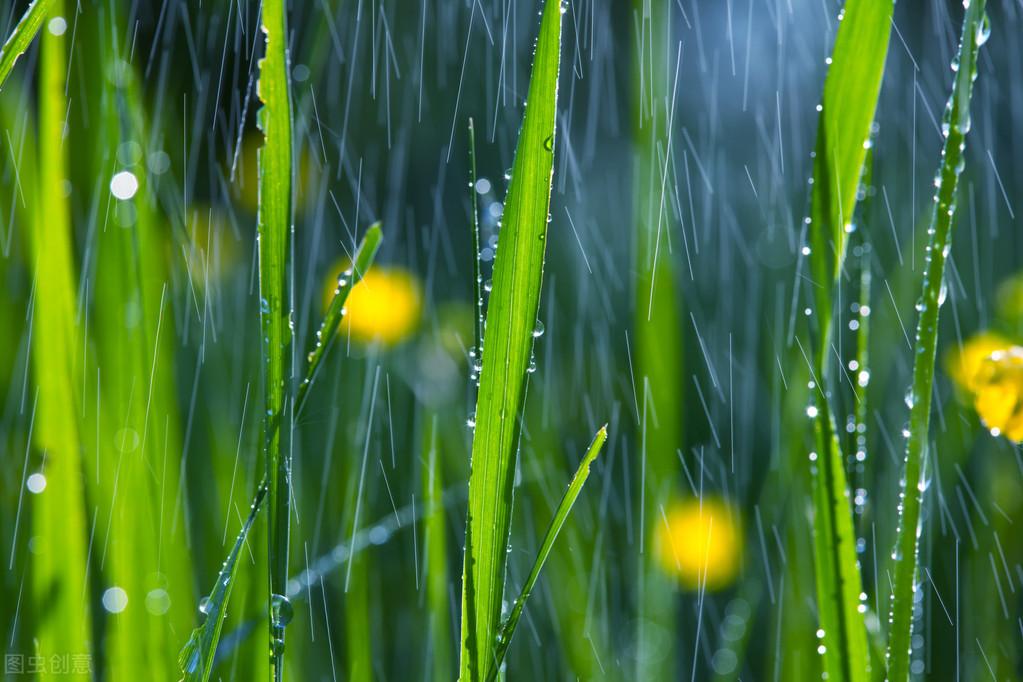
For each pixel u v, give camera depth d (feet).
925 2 8.26
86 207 3.13
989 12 8.64
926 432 2.79
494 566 2.76
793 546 3.37
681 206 6.81
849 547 2.82
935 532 4.23
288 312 2.76
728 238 6.35
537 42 2.73
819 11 6.54
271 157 2.75
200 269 4.38
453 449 4.31
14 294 3.41
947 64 8.23
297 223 6.40
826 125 2.81
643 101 3.31
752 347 5.34
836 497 2.83
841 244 2.82
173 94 3.89
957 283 6.42
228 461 3.50
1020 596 3.79
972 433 4.25
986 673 3.70
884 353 4.25
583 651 3.43
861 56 2.80
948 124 2.80
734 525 4.37
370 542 3.27
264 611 3.10
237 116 5.87
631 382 5.18
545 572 3.88
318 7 3.39
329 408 4.25
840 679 2.82
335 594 3.87
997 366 3.06
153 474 3.09
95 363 3.11
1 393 3.41
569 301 5.72
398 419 4.67
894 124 7.93
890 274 4.95
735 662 3.83
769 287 5.96
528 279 2.74
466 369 4.94
